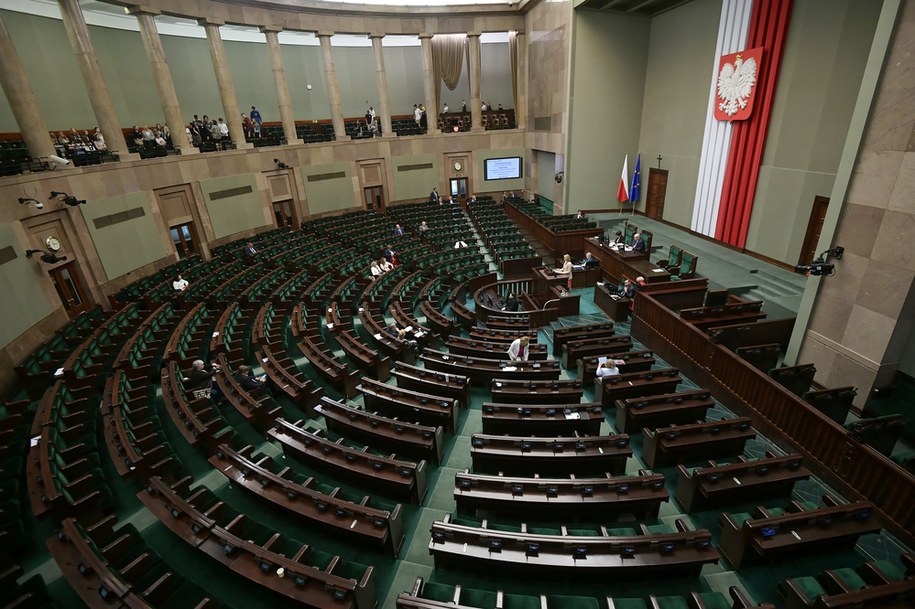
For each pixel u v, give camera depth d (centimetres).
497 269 1642
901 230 683
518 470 632
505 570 483
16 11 1470
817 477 656
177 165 1554
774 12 1243
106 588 405
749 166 1391
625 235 1532
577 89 1884
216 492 617
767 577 493
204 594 443
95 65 1299
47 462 569
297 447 632
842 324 796
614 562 452
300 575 427
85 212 1208
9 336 903
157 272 1448
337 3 1975
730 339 917
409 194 2411
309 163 2084
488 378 880
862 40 1040
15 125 1454
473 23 2236
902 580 412
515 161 2527
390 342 966
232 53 2269
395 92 2747
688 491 577
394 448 682
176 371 827
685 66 1658
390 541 511
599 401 819
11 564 498
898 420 620
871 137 713
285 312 1193
